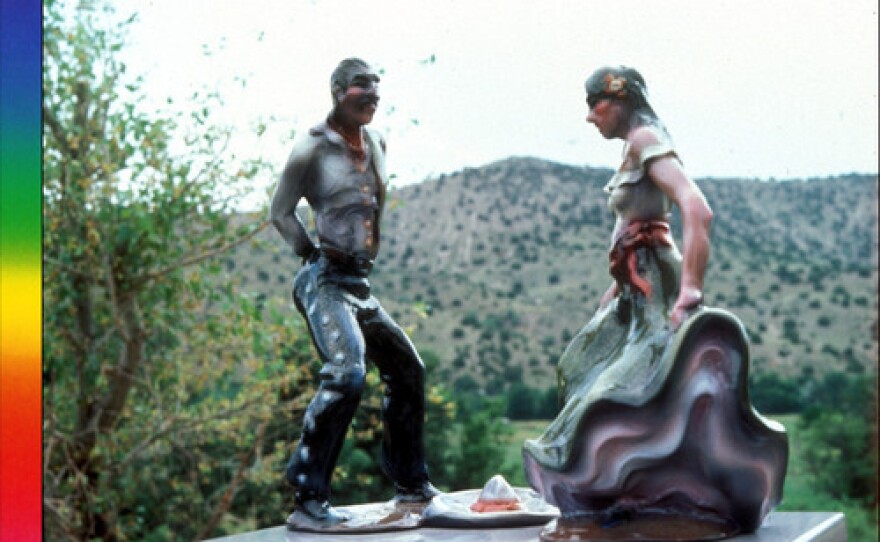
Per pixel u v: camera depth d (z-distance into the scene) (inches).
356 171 165.5
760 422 144.1
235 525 339.9
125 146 309.3
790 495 353.1
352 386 159.0
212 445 342.0
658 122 153.5
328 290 164.2
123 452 313.4
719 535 142.7
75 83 307.9
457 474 331.6
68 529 309.7
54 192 309.1
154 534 328.8
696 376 142.5
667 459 142.9
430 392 316.2
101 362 319.0
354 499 327.9
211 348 314.8
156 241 308.0
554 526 147.4
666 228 152.4
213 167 314.3
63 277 311.6
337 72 165.5
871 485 348.8
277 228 167.2
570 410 150.1
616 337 153.7
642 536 141.9
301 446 161.2
